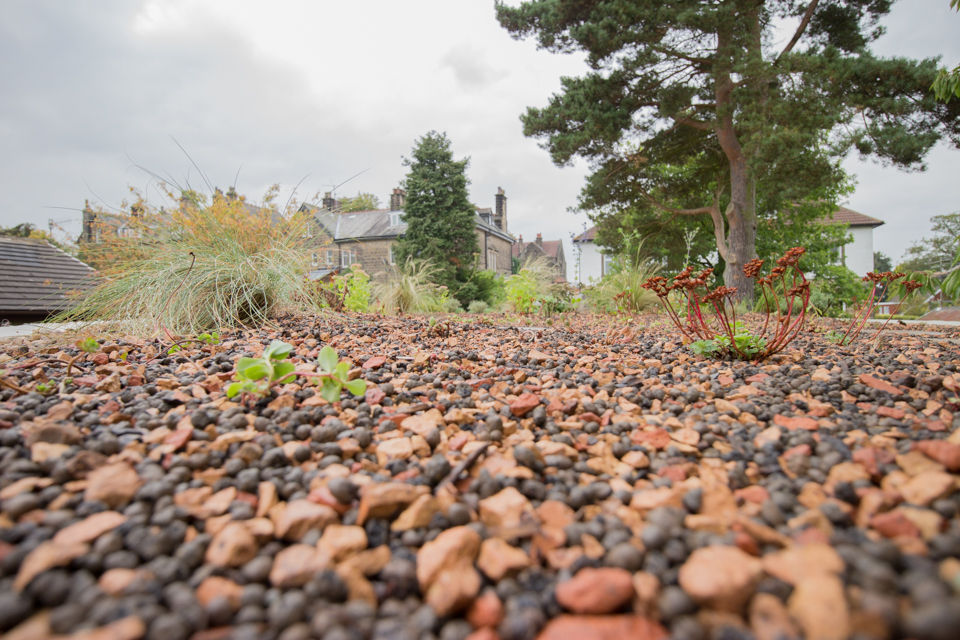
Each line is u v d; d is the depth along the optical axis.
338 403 1.37
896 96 8.03
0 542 0.66
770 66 7.90
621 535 0.74
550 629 0.56
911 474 0.87
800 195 8.39
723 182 10.91
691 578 0.59
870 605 0.52
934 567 0.60
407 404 1.43
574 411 1.38
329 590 0.61
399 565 0.67
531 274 7.23
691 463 1.02
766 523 0.78
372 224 24.59
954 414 1.28
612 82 9.39
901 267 2.66
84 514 0.75
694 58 9.32
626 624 0.56
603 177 10.27
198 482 0.89
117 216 3.42
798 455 0.98
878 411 1.29
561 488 0.92
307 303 3.94
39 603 0.57
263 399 1.36
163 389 1.54
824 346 2.77
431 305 7.20
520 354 2.40
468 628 0.59
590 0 9.05
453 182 17.64
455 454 1.05
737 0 8.08
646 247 12.31
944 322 5.51
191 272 3.12
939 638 0.47
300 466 1.00
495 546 0.70
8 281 6.73
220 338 2.70
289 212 3.96
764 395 1.55
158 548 0.68
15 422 1.15
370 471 0.98
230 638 0.54
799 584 0.58
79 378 1.60
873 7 8.64
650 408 1.50
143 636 0.53
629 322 4.37
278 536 0.74
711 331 2.64
